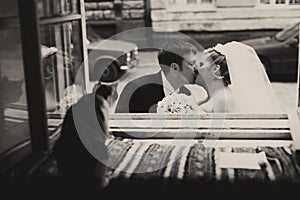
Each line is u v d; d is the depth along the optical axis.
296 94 2.12
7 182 1.10
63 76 1.75
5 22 1.15
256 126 1.50
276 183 1.04
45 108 1.29
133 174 1.12
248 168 1.15
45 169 1.14
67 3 1.81
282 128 1.48
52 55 1.69
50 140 1.26
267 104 1.72
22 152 1.23
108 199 1.03
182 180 1.08
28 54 1.25
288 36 2.72
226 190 1.03
